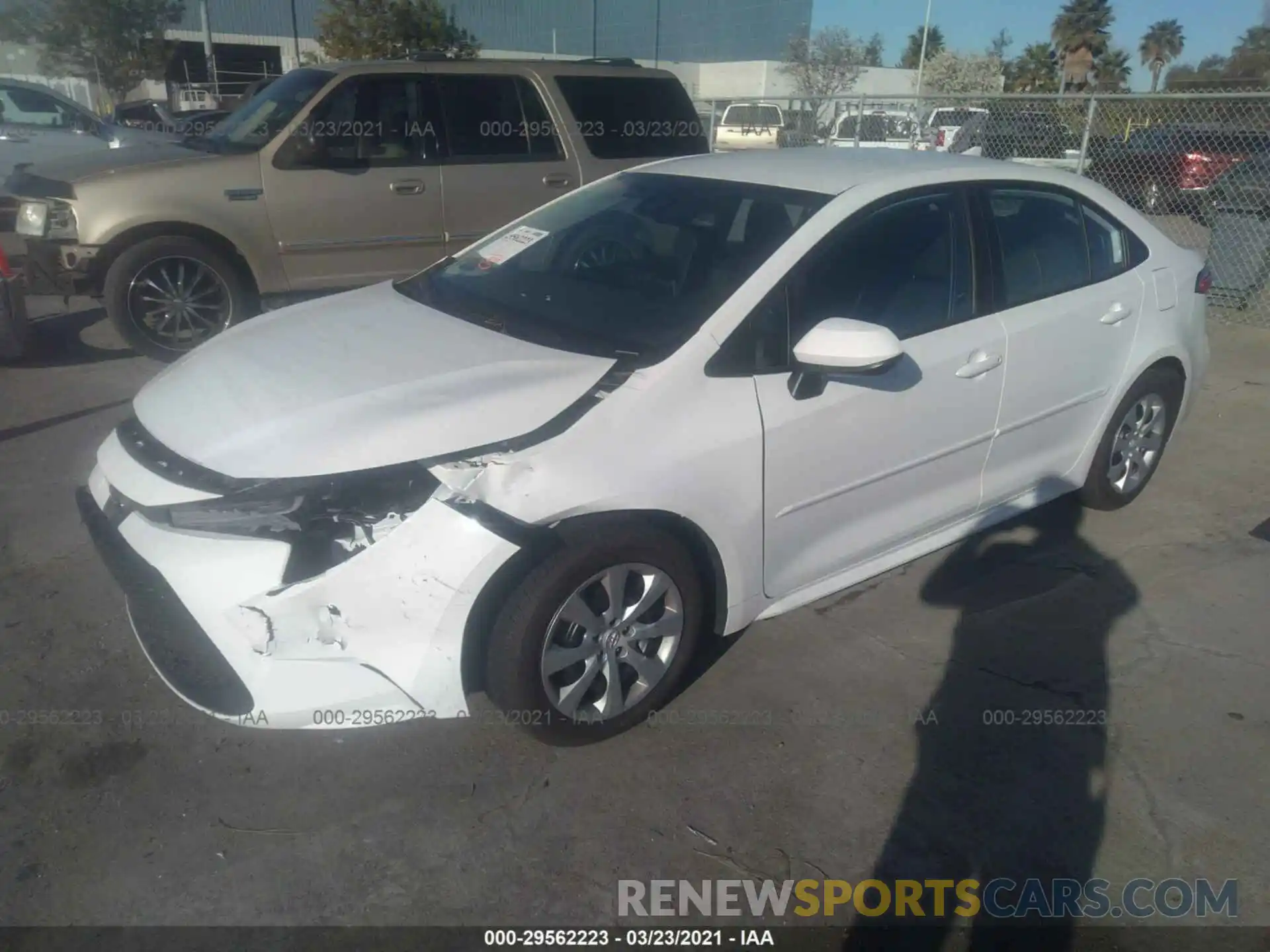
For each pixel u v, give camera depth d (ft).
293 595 8.70
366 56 69.31
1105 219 14.46
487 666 9.39
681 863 8.93
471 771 9.94
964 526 13.28
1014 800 9.76
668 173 13.34
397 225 23.34
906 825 9.42
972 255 12.44
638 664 10.24
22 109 41.11
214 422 9.64
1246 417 20.80
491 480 8.96
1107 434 14.83
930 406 11.76
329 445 9.02
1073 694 11.35
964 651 12.12
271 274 22.41
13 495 15.40
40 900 8.31
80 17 87.66
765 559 10.79
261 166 21.84
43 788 9.48
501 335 10.96
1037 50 139.03
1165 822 9.52
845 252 11.29
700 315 10.49
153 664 9.91
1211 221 29.86
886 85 113.29
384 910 8.38
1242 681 11.66
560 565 9.21
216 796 9.49
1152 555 14.64
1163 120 52.80
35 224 21.15
